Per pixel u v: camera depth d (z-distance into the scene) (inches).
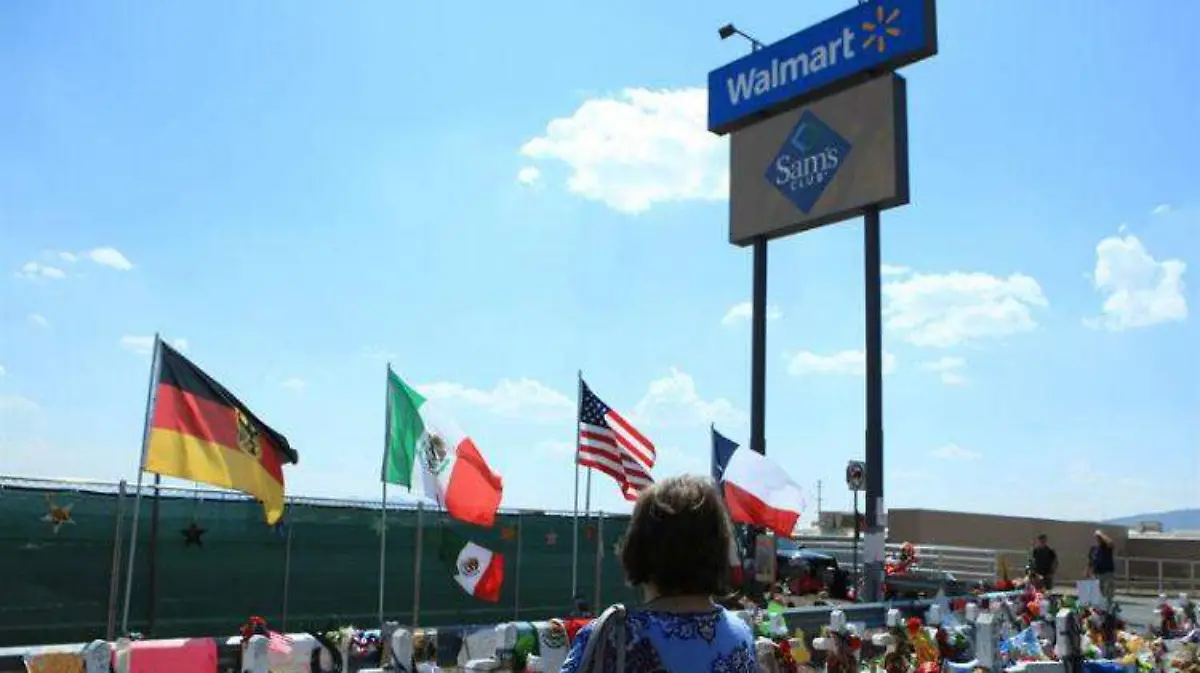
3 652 269.6
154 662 293.4
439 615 579.5
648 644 103.8
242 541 504.1
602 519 591.5
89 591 451.2
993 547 1302.9
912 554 926.4
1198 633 602.9
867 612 581.3
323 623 527.2
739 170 936.3
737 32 922.1
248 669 294.8
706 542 109.6
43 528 439.5
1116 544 1349.7
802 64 882.1
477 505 457.1
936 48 798.5
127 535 465.7
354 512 551.2
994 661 387.5
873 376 787.4
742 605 504.4
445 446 456.1
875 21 830.5
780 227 887.7
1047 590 827.4
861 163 825.5
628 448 593.6
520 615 621.9
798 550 877.2
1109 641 569.9
